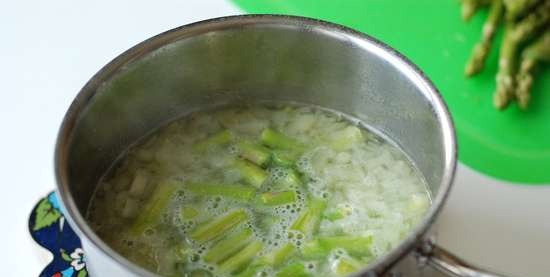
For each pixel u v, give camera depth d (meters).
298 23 0.39
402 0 0.53
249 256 0.37
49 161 0.45
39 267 0.39
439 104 0.34
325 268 0.36
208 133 0.43
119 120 0.40
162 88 0.41
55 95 0.49
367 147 0.41
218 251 0.37
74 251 0.40
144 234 0.38
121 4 0.54
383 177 0.40
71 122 0.36
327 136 0.42
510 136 0.46
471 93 0.49
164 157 0.42
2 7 0.55
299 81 0.42
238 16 0.39
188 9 0.53
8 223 0.42
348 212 0.38
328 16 0.53
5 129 0.47
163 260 0.37
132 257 0.37
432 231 0.30
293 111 0.44
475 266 0.29
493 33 0.49
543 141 0.46
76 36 0.52
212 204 0.39
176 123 0.43
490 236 0.40
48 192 0.42
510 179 0.43
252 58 0.41
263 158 0.41
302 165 0.41
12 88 0.49
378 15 0.53
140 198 0.40
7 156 0.45
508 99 0.47
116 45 0.52
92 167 0.39
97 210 0.39
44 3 0.55
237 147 0.42
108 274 0.30
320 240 0.37
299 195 0.39
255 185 0.40
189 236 0.38
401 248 0.28
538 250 0.40
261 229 0.38
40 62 0.51
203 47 0.40
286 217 0.38
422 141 0.38
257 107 0.44
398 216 0.38
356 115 0.42
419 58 0.51
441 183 0.31
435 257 0.29
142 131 0.42
